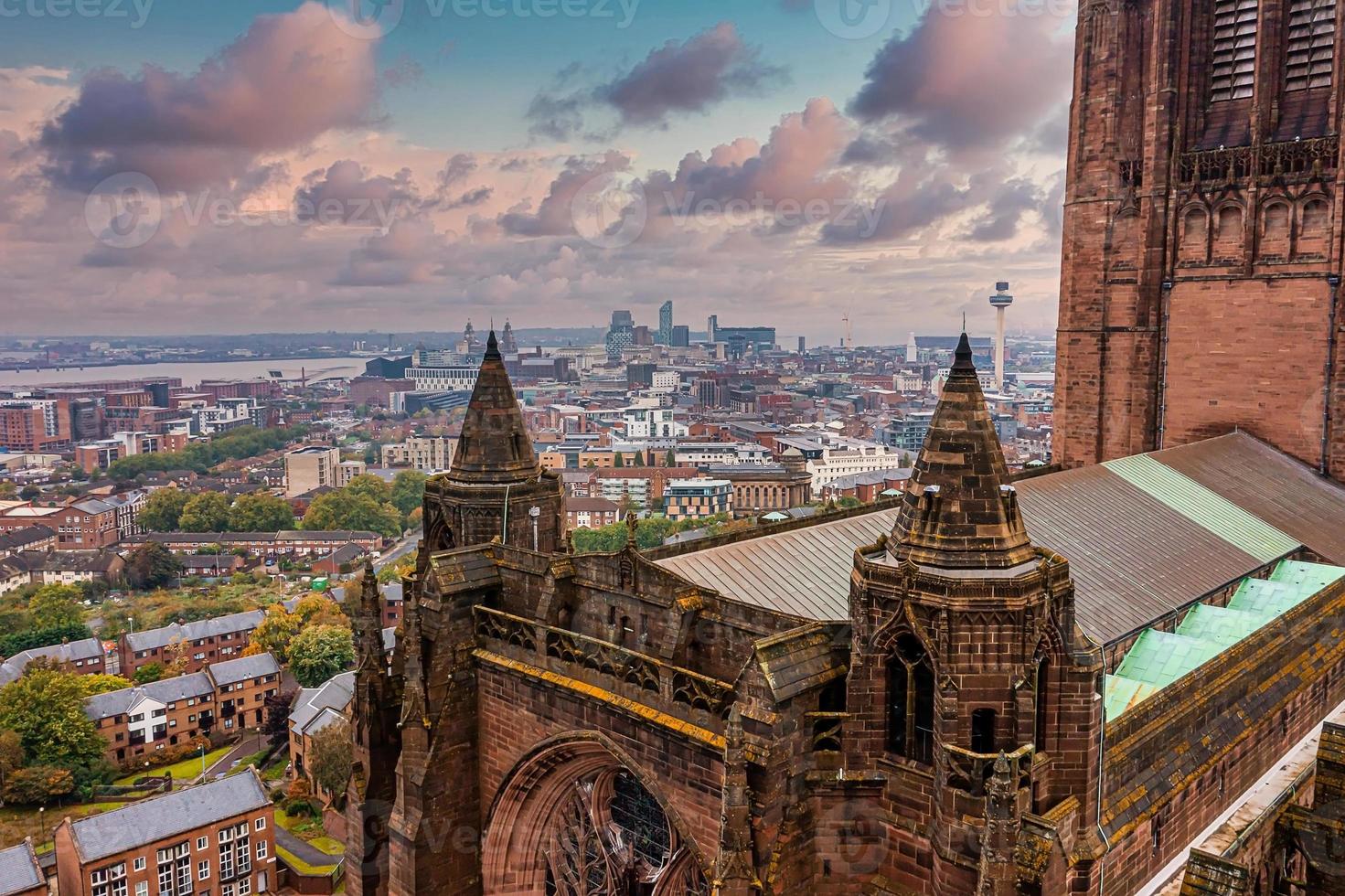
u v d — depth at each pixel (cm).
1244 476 8875
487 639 5462
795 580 5528
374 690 5947
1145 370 9938
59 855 14188
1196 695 5206
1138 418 10019
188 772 19112
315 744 16962
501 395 6288
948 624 3734
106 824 13850
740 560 5556
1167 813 4766
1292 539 8088
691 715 4366
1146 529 7506
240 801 14775
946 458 3941
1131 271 9944
